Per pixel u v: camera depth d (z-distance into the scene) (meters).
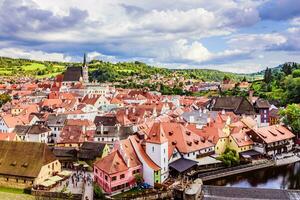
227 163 130.00
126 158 108.88
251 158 140.00
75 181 112.81
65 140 147.88
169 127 136.38
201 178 120.12
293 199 100.12
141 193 102.38
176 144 129.50
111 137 149.88
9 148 114.75
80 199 97.81
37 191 101.56
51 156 115.81
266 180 122.06
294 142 166.25
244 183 118.75
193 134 136.62
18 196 101.38
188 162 123.06
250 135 151.38
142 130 141.12
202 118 178.88
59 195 99.62
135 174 111.06
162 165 114.00
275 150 151.12
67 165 131.50
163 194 104.06
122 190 106.44
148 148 115.62
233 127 157.62
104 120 178.88
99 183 109.69
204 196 103.31
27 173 106.75
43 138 165.38
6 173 108.25
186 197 100.56
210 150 137.62
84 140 148.75
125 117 182.38
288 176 126.75
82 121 171.12
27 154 112.06
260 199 100.50
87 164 128.50
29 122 184.62
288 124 174.62
